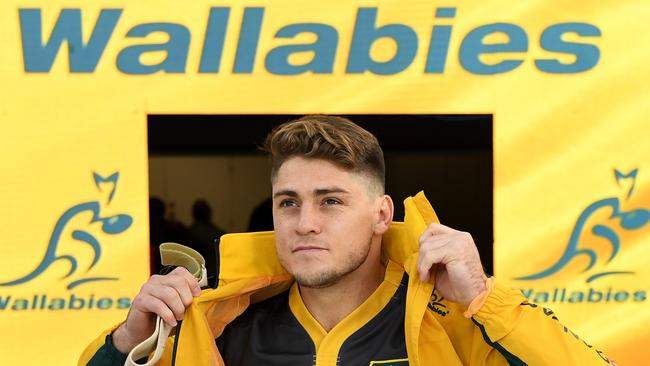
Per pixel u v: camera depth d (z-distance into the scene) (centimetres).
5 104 325
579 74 333
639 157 333
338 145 182
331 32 330
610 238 334
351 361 189
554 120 334
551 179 334
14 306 325
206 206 459
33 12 325
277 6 330
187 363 189
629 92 333
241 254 200
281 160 185
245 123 423
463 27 332
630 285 333
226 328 202
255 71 330
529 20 333
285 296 205
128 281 329
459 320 191
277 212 186
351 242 184
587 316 333
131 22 328
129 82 328
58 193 327
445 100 332
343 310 194
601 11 332
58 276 327
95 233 329
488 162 462
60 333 327
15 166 326
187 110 329
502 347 179
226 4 329
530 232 335
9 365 325
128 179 329
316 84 330
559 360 176
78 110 327
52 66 326
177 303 184
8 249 325
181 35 329
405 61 331
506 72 333
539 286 334
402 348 189
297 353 193
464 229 468
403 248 195
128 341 188
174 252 195
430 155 461
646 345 332
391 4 331
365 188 186
